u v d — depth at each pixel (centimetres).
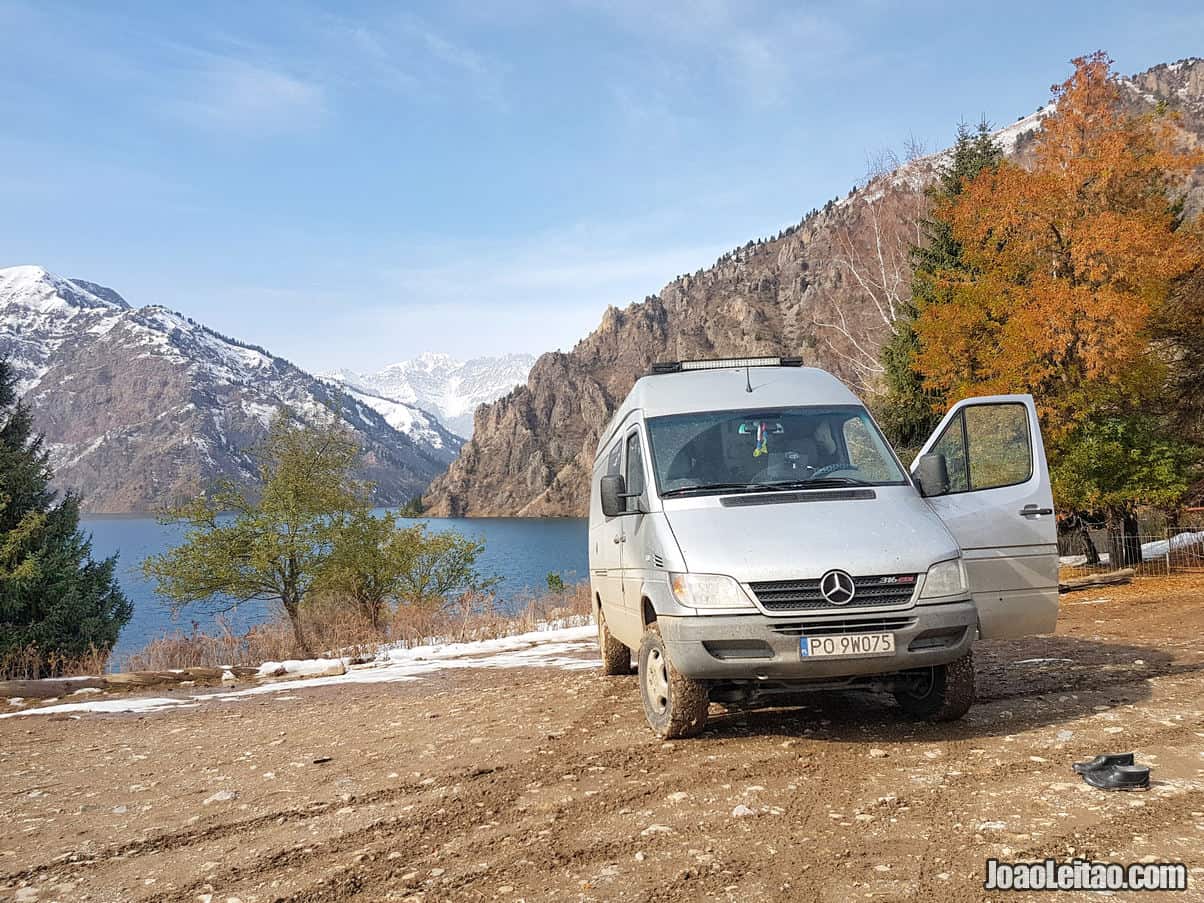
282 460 2205
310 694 1079
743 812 446
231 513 2158
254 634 1872
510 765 583
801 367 790
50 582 2372
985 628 658
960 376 1975
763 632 541
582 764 568
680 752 578
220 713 970
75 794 621
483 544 2473
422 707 884
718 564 559
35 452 2631
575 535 16650
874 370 3384
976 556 658
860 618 542
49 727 933
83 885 425
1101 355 1752
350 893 384
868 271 3588
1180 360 2280
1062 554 2406
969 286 1970
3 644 2205
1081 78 1934
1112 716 602
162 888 410
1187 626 1066
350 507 2261
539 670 1117
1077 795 441
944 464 651
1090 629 1092
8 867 461
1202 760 488
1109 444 1839
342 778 593
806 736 598
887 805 445
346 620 2186
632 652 934
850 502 616
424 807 503
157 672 1309
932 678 610
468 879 389
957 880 350
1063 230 1870
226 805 551
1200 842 372
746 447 677
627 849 409
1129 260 1769
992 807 432
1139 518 2330
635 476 718
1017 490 675
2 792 643
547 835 438
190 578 2103
